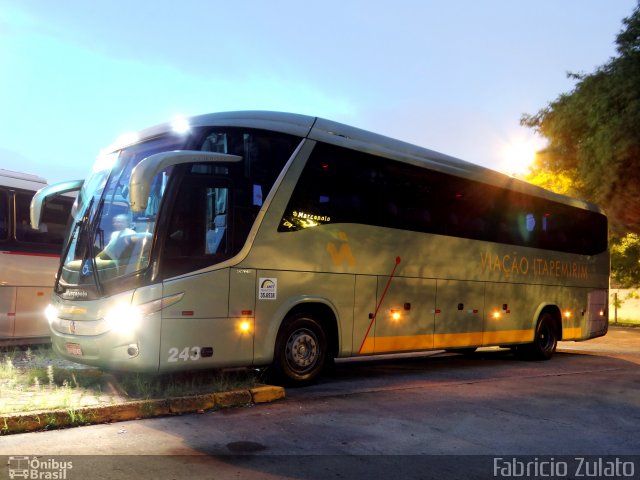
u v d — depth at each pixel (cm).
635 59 1933
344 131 921
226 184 773
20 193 1133
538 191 1344
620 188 2041
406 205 1009
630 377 1079
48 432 571
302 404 730
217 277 752
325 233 873
